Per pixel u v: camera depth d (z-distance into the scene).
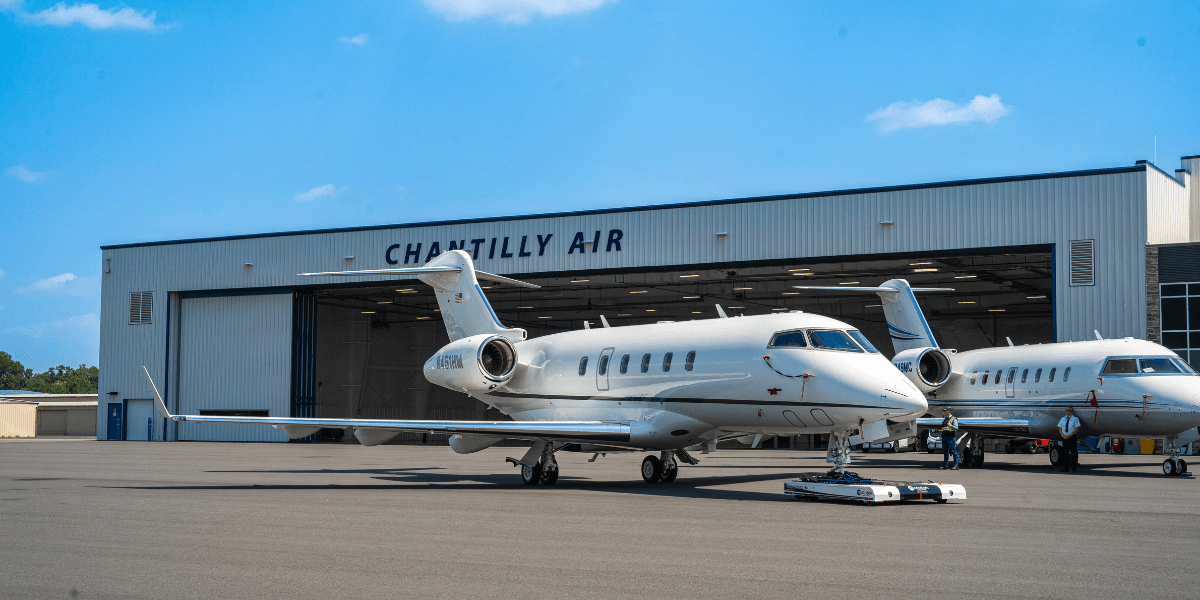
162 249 51.75
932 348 29.05
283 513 13.72
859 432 17.23
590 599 7.57
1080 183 33.97
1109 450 38.38
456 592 7.83
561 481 21.12
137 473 23.88
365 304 61.84
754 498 16.33
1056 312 34.22
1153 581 8.34
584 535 11.22
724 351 18.78
